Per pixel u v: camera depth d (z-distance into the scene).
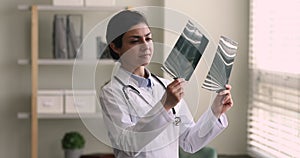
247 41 4.46
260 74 4.26
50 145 4.66
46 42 4.61
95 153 4.50
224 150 4.51
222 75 2.02
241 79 4.48
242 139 4.50
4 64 4.62
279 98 3.90
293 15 3.71
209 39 1.91
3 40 4.59
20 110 4.65
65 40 4.36
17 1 4.58
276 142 3.96
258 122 4.27
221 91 2.06
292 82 3.71
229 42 1.99
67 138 4.38
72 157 4.39
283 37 3.87
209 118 2.21
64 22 4.36
